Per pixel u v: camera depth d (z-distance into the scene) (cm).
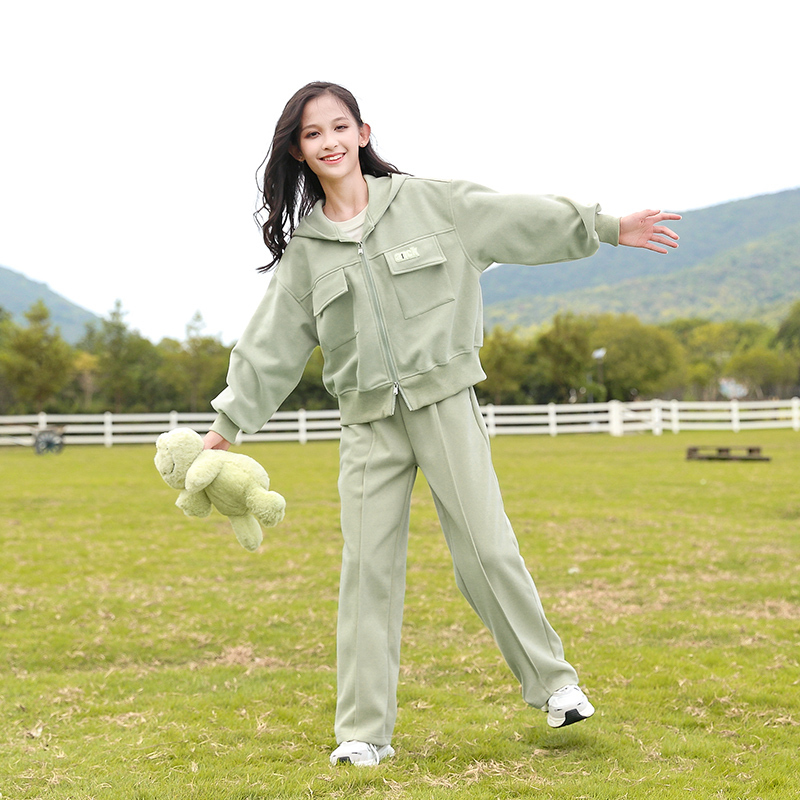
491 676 405
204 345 4141
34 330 3341
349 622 295
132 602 589
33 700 383
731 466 1568
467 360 295
